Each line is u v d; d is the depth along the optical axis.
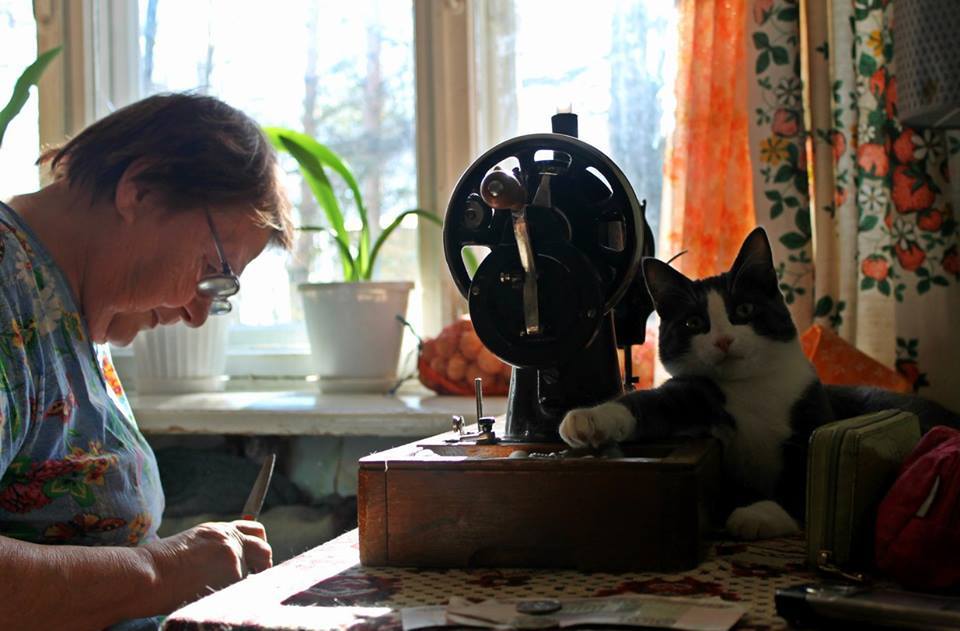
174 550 0.99
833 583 0.70
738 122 1.81
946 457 0.69
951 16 1.16
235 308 2.40
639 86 2.09
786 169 1.70
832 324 1.75
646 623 0.62
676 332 1.11
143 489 1.15
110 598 0.93
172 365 2.15
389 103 2.33
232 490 1.99
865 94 1.73
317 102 2.38
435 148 2.20
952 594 0.68
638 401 0.98
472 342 1.93
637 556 0.78
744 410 1.06
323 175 2.05
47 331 1.03
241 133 1.15
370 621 0.65
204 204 1.11
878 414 0.86
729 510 1.05
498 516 0.80
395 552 0.81
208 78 2.43
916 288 1.68
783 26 1.70
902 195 1.67
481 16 2.21
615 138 2.10
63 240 1.10
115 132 1.09
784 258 1.70
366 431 1.77
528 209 0.93
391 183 2.33
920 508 0.68
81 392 1.07
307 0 2.37
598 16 2.12
